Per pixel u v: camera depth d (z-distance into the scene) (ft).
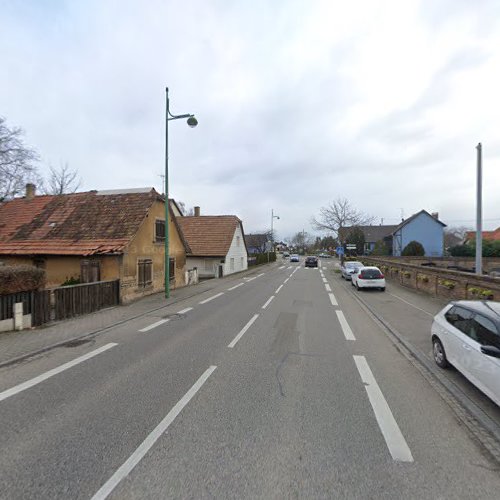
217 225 104.47
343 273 87.51
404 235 171.63
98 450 11.54
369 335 28.43
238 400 15.47
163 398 15.65
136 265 48.29
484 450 11.85
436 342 20.88
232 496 9.41
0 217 60.08
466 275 42.09
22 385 17.31
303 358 21.84
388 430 13.03
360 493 9.61
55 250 46.09
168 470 10.50
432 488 9.86
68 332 28.45
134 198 54.75
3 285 27.48
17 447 11.73
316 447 11.78
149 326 31.09
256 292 57.36
